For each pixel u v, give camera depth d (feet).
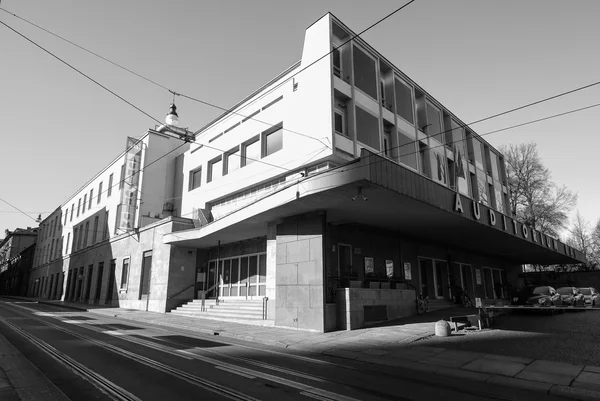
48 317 68.18
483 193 105.50
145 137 109.50
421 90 85.10
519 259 110.42
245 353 33.12
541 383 23.17
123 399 18.97
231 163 81.51
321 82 60.03
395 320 53.83
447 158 90.89
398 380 24.40
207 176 88.28
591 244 167.53
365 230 61.98
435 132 88.07
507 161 144.36
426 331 43.11
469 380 24.80
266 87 73.26
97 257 122.83
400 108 77.51
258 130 73.67
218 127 86.38
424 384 23.45
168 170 110.73
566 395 21.49
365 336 41.45
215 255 82.53
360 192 42.52
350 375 25.40
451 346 35.04
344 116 62.54
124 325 55.93
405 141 75.77
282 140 68.28
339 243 57.52
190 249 83.46
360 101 64.75
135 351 32.58
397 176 43.80
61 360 28.25
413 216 54.75
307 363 29.35
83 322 59.52
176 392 20.15
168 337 42.70
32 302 140.36
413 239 71.82
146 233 92.38
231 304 67.56
